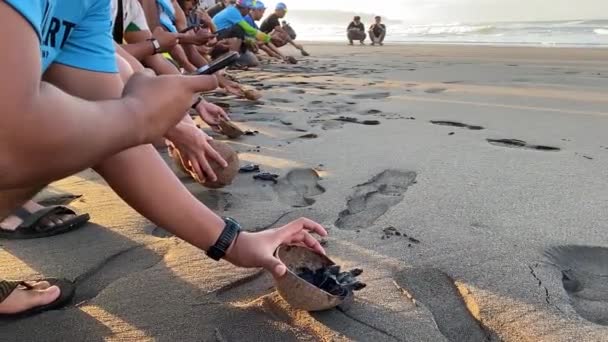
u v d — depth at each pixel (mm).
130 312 1537
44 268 1776
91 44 1340
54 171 939
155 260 1826
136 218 2152
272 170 2730
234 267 1758
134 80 1088
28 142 875
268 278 1698
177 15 5145
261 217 2160
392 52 12977
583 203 2217
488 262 1751
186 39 3711
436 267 1735
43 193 2404
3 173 892
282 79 6672
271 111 4293
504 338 1398
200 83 1097
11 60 833
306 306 1460
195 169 2166
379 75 7062
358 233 1990
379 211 2219
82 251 1889
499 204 2221
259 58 10289
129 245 1932
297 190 2494
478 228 2000
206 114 3174
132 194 1368
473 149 3049
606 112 4121
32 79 860
